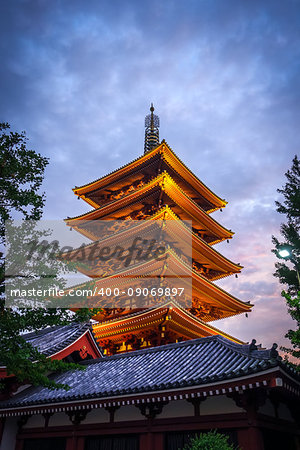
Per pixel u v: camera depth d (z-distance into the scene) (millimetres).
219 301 34594
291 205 33719
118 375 16891
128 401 13727
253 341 13820
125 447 14227
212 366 14016
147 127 48562
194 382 12266
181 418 13133
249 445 11523
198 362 15211
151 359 17953
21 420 17656
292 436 14391
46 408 15641
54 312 12078
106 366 19078
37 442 16891
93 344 21031
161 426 13430
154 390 13109
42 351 18234
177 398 12727
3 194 12281
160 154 34844
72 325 22781
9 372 11828
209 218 37250
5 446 16875
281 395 13664
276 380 10734
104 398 14234
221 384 11844
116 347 31656
